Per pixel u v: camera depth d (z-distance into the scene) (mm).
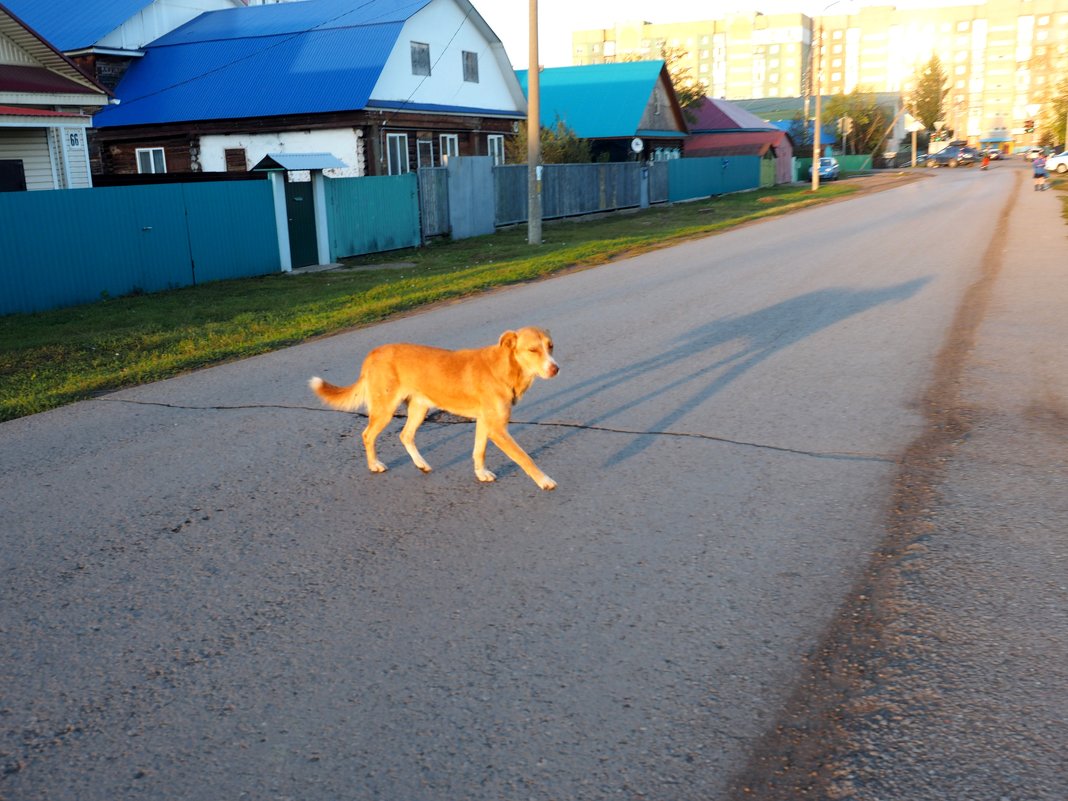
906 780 3127
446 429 7430
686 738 3381
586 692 3689
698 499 5676
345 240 22047
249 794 3182
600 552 4980
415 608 4445
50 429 7848
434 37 32844
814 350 9547
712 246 20719
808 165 70625
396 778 3230
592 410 7727
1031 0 159125
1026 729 3361
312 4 35844
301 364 10031
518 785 3164
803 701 3580
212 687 3832
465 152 35500
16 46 22734
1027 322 10398
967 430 6781
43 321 14336
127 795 3201
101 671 3982
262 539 5328
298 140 30531
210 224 18609
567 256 19438
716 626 4156
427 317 12711
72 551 5234
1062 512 5250
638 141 40562
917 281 13695
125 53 33438
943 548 4844
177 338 12289
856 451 6434
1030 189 38375
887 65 170375
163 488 6230
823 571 4648
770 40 166750
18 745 3492
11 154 21156
